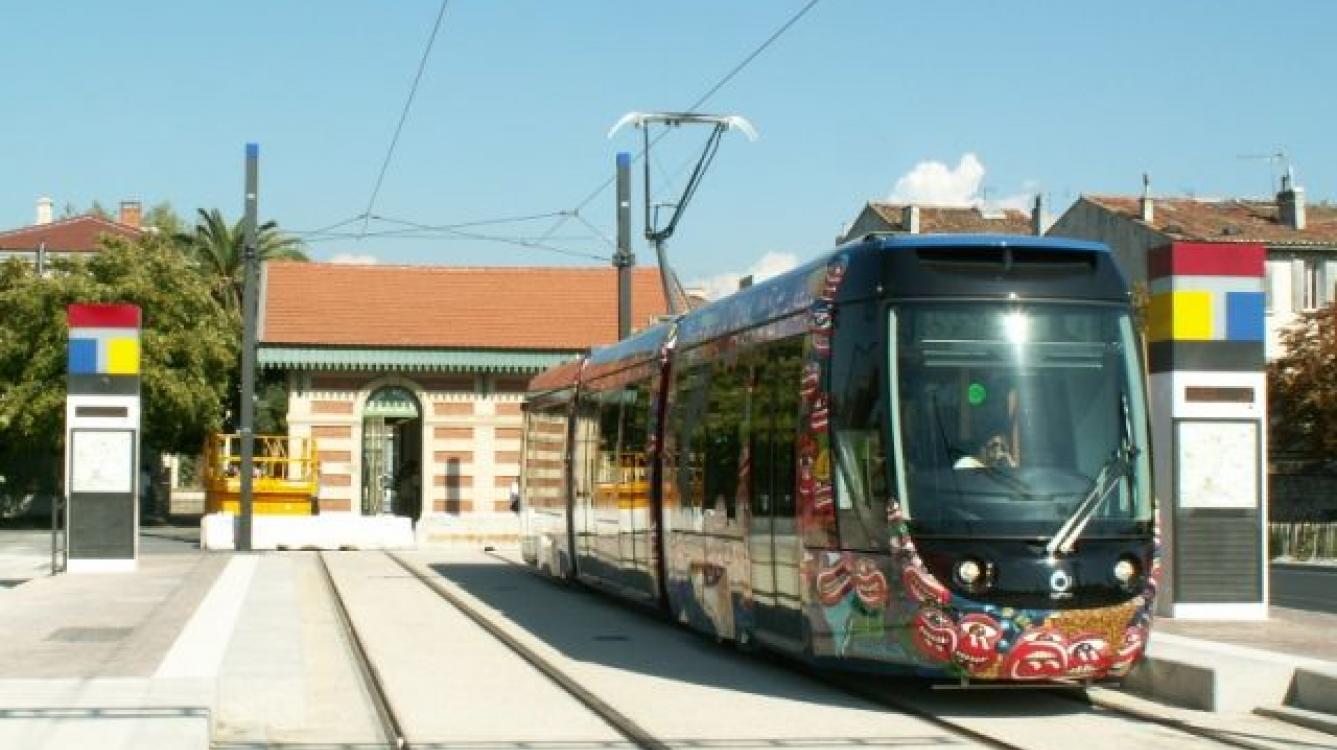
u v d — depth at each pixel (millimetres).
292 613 19828
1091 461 12852
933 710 13109
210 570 29047
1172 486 18594
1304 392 48375
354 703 13852
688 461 18156
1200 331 18656
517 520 41812
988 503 12523
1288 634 16875
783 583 14656
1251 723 12508
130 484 27938
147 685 12562
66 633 17438
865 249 13570
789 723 12508
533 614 22344
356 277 49906
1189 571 18547
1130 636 12594
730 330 16828
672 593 18906
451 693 14359
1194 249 18688
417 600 24562
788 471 14516
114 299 51906
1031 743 11523
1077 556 12492
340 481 47344
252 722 12398
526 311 50188
